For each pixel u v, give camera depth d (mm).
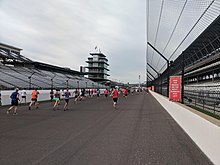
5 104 18891
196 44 17562
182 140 6211
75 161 4344
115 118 10789
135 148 5336
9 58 46062
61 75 58594
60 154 4797
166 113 13070
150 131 7492
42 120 10031
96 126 8430
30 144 5641
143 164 4215
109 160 4426
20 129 7727
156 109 15586
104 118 10781
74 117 11156
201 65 22719
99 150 5137
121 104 20547
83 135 6770
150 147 5445
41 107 17344
